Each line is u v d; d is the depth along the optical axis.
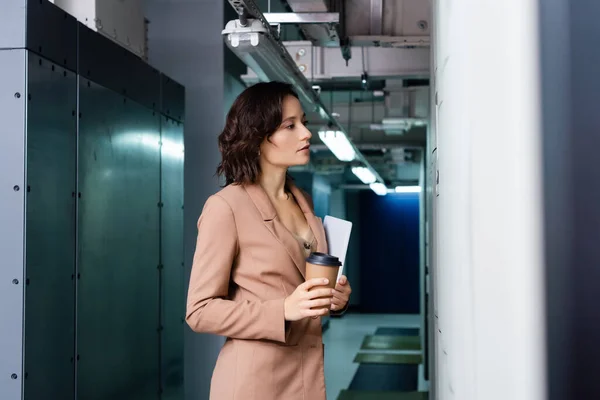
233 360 1.51
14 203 2.21
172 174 3.70
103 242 2.80
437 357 1.25
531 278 0.57
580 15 0.56
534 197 0.57
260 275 1.51
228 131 1.59
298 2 3.24
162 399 3.48
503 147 0.61
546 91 0.57
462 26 0.75
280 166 1.61
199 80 4.85
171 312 3.65
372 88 7.73
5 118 2.22
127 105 3.07
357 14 3.89
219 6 4.84
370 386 7.24
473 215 0.70
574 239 0.56
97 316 2.73
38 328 2.27
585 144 0.55
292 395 1.52
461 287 0.77
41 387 2.28
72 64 2.54
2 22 2.23
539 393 0.56
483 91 0.67
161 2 4.88
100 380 2.74
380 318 15.54
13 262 2.20
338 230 1.67
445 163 0.94
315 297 1.40
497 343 0.63
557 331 0.56
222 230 1.49
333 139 6.48
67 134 2.50
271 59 3.04
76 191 2.56
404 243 16.88
